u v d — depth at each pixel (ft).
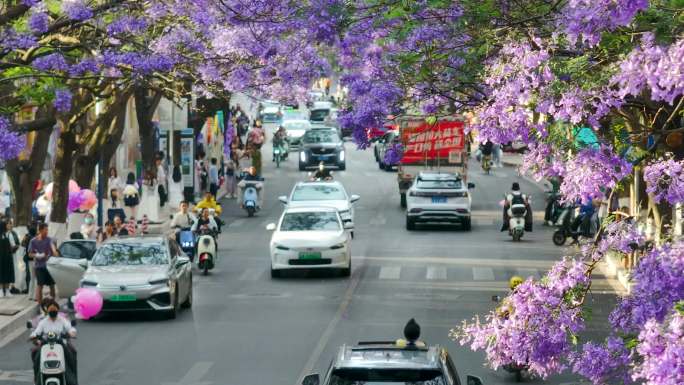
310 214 156.66
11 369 95.61
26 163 143.13
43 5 92.17
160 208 218.59
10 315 119.96
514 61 57.06
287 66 108.17
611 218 57.57
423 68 87.10
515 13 73.00
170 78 116.88
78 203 148.36
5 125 87.86
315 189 202.80
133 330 114.11
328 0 82.38
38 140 142.61
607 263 160.45
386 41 84.79
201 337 109.70
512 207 190.80
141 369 94.73
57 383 85.15
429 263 164.35
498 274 153.69
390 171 322.14
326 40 83.82
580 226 182.09
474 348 55.77
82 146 156.66
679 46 46.47
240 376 91.61
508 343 55.01
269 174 316.19
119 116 189.06
